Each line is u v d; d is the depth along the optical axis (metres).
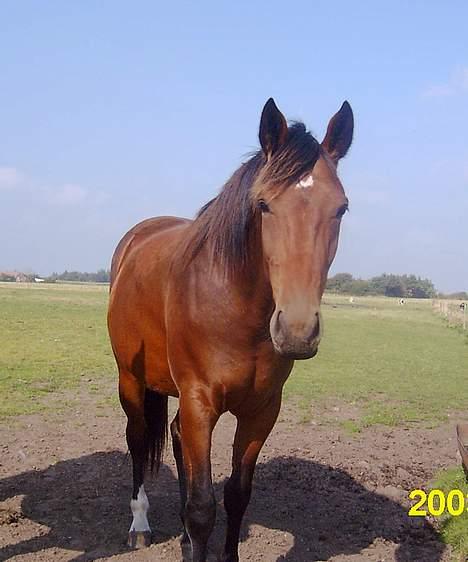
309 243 2.35
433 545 3.91
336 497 4.75
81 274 119.06
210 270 2.89
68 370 11.01
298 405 8.80
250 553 3.70
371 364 13.89
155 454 4.10
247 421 3.15
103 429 6.79
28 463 5.32
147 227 4.44
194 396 2.96
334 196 2.42
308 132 2.58
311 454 6.06
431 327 27.45
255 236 2.69
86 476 5.00
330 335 20.88
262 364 2.88
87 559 3.56
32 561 3.50
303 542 3.89
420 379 11.91
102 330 18.64
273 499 4.64
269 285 2.69
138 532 3.78
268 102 2.53
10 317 21.31
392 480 5.29
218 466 5.52
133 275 3.82
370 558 3.69
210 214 3.04
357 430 7.29
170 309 3.12
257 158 2.84
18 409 7.62
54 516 4.14
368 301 58.28
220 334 2.85
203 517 2.88
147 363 3.69
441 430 7.61
